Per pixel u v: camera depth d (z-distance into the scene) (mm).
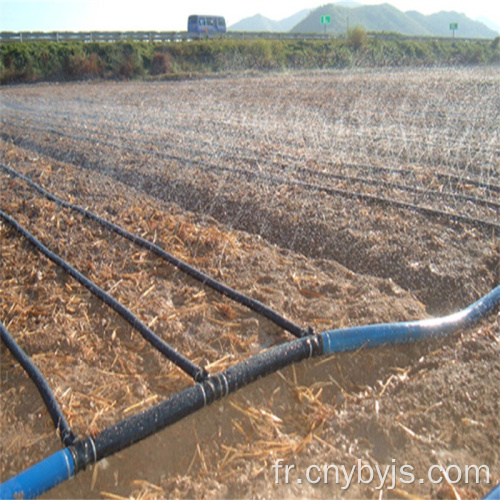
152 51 32156
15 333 4035
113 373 3639
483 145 8805
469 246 5184
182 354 3797
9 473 2980
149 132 10898
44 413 3322
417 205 6160
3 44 30953
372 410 3225
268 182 7121
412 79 19984
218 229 5875
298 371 3557
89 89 22875
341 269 4938
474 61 33375
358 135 9859
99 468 2957
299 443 3061
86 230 5785
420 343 3793
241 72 27719
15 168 8633
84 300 4453
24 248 5484
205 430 3189
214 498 2768
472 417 3168
